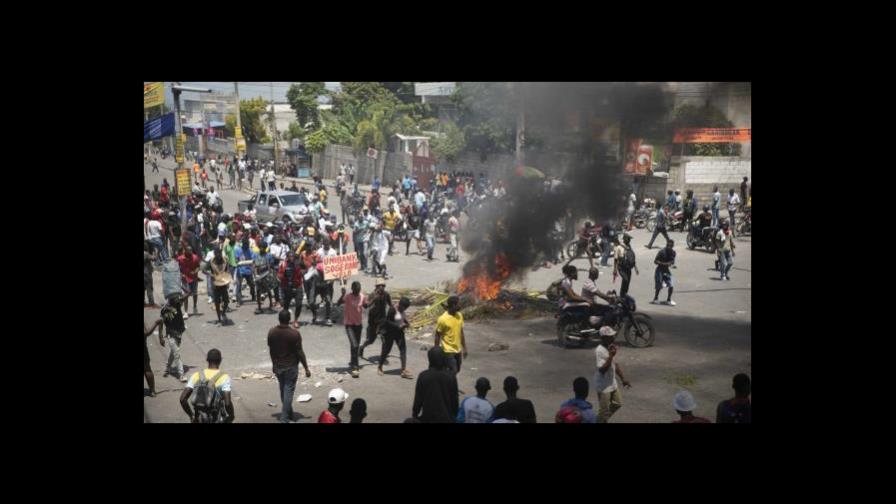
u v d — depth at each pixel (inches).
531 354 487.8
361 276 756.6
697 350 490.3
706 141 1040.8
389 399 406.6
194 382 319.6
